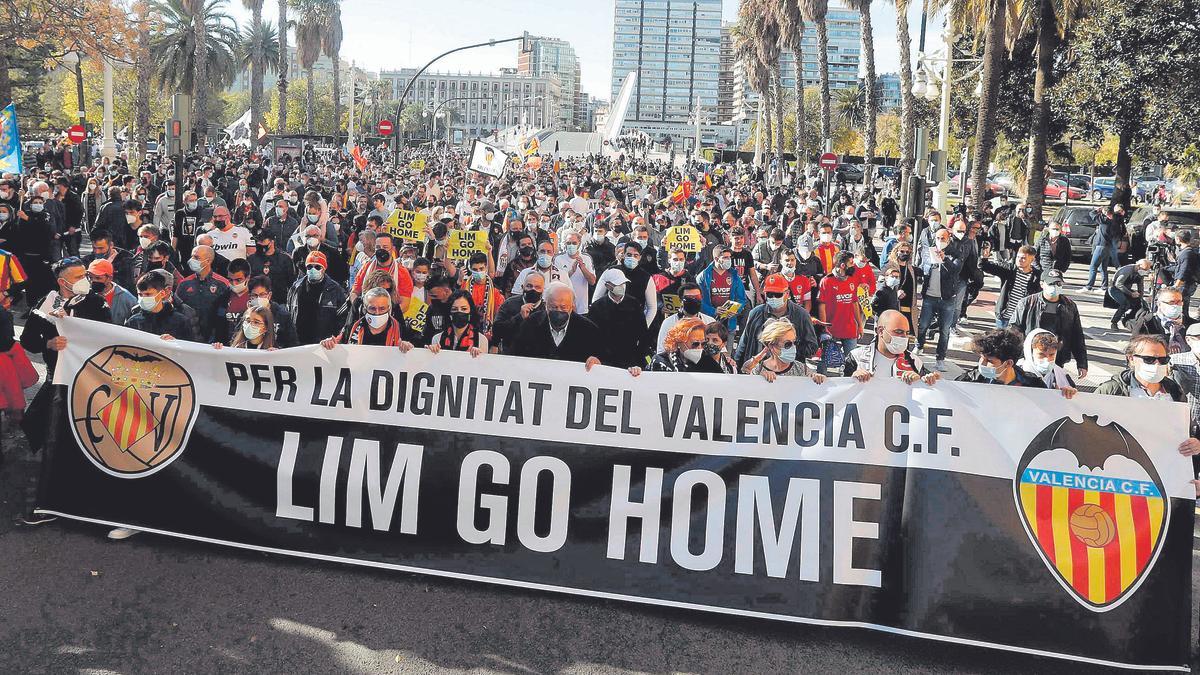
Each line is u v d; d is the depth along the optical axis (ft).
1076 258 85.81
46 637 15.88
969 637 16.05
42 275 40.70
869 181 135.44
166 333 21.33
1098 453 16.17
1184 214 79.87
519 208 66.54
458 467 18.26
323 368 18.94
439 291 23.88
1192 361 20.02
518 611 17.31
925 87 84.64
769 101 226.58
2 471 23.20
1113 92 86.89
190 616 16.70
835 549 16.88
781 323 20.90
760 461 17.42
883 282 33.91
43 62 97.14
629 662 15.75
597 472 17.84
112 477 19.44
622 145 359.87
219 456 19.06
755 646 16.39
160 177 78.74
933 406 16.98
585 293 33.78
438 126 620.90
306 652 15.67
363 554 18.44
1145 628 15.70
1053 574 15.97
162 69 199.62
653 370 20.27
